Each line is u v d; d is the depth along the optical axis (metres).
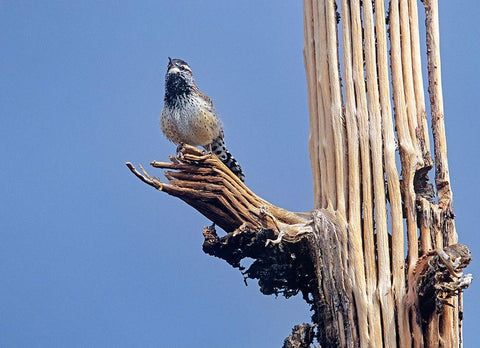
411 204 9.24
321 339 9.39
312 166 9.92
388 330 8.88
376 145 9.35
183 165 9.88
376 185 9.28
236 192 9.84
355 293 9.10
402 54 9.61
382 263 9.09
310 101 10.03
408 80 9.54
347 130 9.51
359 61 9.58
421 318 8.92
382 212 9.22
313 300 9.78
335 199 9.53
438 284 8.77
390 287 9.01
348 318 9.09
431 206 9.27
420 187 9.53
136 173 9.73
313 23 10.10
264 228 9.72
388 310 8.94
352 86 9.57
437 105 9.78
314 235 9.48
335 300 9.23
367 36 9.59
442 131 9.70
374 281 9.11
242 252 9.95
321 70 9.87
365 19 9.63
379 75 9.50
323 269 9.38
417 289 8.90
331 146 9.64
